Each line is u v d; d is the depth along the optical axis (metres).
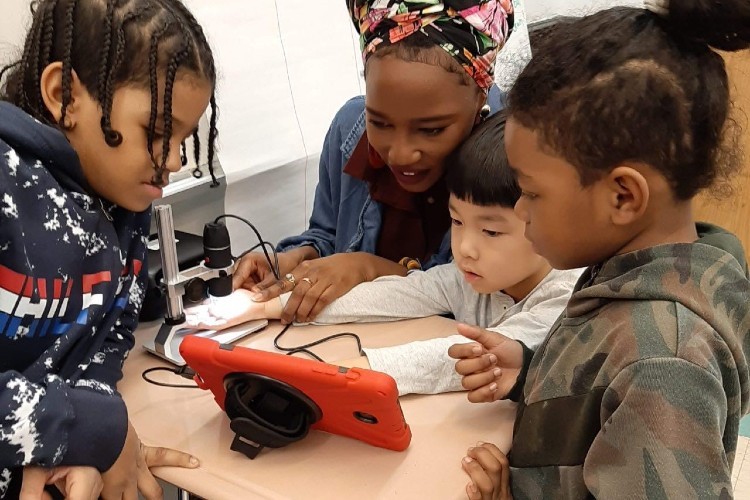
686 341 0.58
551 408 0.69
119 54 0.72
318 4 1.53
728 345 0.59
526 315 0.94
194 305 0.99
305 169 1.57
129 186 0.78
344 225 1.37
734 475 1.54
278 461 0.74
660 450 0.55
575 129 0.60
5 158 0.68
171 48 0.74
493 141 0.92
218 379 0.77
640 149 0.59
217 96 1.32
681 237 0.64
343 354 0.93
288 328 1.01
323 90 1.58
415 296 1.05
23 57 0.76
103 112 0.73
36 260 0.72
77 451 0.70
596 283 0.67
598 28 0.63
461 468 0.73
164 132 0.74
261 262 1.17
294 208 1.57
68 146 0.73
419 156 1.04
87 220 0.77
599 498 0.60
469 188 0.92
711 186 0.64
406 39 0.97
